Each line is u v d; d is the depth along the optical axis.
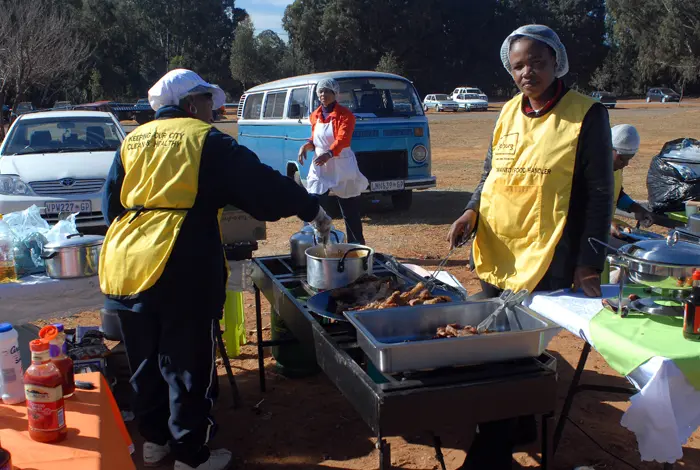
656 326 2.57
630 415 2.36
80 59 32.44
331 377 2.68
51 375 2.10
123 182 3.00
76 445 2.11
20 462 1.99
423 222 9.87
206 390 3.00
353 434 3.72
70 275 3.59
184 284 2.85
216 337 3.96
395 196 10.65
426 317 2.69
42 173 7.88
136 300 2.86
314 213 3.14
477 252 3.25
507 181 3.02
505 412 2.32
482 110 43.53
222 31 78.75
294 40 67.31
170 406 2.97
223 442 3.64
